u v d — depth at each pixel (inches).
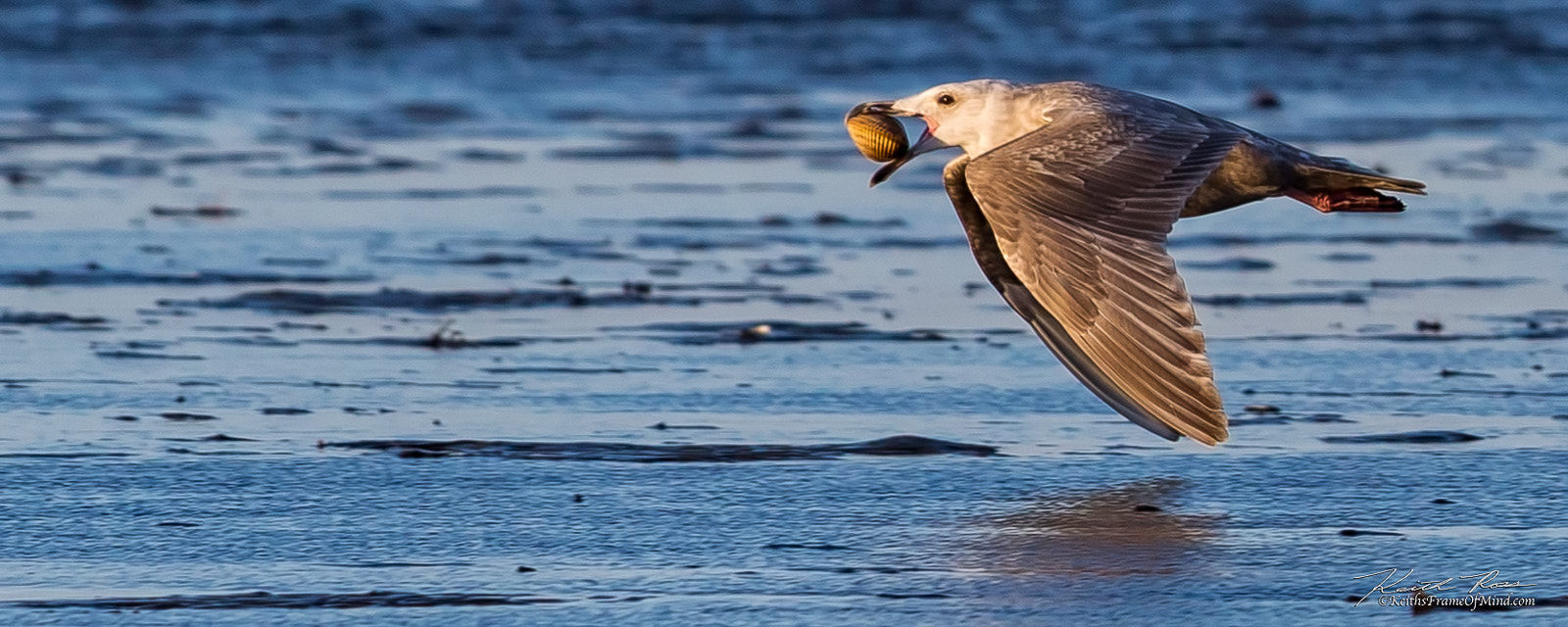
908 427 480.7
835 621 343.9
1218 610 349.4
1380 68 1346.0
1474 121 1104.8
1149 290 332.8
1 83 1215.6
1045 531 396.2
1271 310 633.0
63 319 599.5
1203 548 384.8
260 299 634.2
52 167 906.1
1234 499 418.6
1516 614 346.9
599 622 343.6
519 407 500.7
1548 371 543.8
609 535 393.7
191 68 1301.7
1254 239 767.7
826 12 1596.9
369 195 845.2
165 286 651.5
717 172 924.6
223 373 534.6
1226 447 462.3
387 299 637.9
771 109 1152.2
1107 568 372.8
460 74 1298.0
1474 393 518.6
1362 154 973.8
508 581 365.4
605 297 644.7
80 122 1067.3
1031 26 1533.0
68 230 746.8
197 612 348.5
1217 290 665.6
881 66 1341.0
